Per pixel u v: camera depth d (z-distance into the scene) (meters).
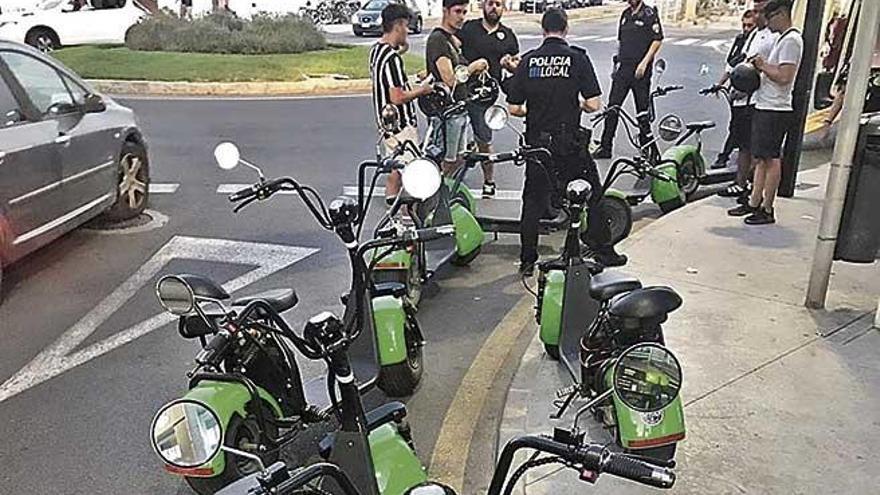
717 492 3.44
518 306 5.81
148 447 4.02
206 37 20.25
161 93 16.14
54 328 5.33
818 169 9.42
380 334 4.27
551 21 6.11
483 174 8.57
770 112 6.91
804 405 4.12
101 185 7.07
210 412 2.73
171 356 4.95
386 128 6.96
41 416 4.29
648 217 7.98
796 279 5.88
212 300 3.38
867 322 5.10
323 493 2.54
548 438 2.12
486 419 4.32
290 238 7.21
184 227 7.50
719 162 8.97
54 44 21.08
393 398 4.51
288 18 22.58
